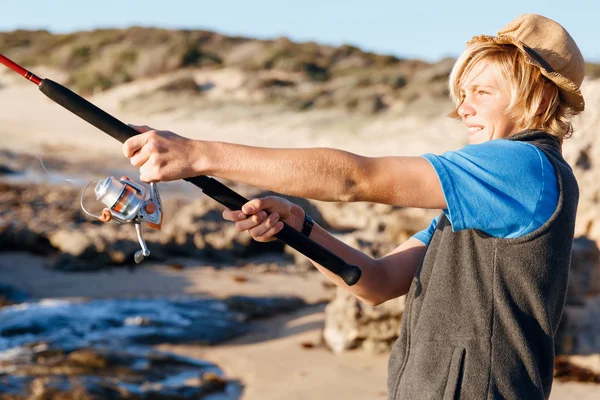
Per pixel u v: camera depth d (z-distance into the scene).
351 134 30.83
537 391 1.66
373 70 50.31
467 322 1.68
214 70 49.91
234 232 10.97
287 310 7.86
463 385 1.66
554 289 1.69
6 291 8.01
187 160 1.58
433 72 42.44
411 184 1.59
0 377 5.20
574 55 1.78
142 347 6.34
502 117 1.79
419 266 1.89
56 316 6.90
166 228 10.93
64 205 13.53
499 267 1.66
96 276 9.12
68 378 5.22
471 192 1.60
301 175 1.56
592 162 6.46
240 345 6.65
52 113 39.56
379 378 5.70
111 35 57.09
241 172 1.57
